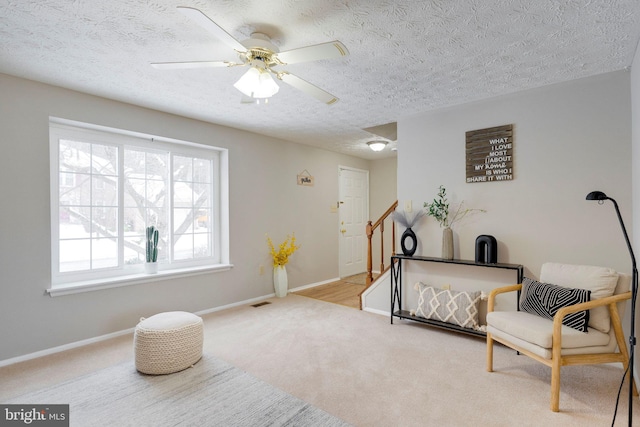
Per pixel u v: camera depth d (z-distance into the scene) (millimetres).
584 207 2656
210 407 1973
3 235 2562
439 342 2986
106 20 1843
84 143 3139
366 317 3725
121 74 2566
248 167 4383
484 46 2127
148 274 3424
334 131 4367
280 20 1843
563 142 2746
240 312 3912
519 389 2172
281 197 4840
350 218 6215
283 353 2744
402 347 2875
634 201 2375
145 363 2354
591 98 2627
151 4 1695
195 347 2514
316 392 2141
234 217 4219
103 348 2869
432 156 3479
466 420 1850
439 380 2295
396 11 1754
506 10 1738
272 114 3594
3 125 2559
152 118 3414
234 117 3715
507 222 3018
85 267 3133
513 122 2982
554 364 1944
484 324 3141
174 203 3801
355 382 2268
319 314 3836
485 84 2760
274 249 4699
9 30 1938
